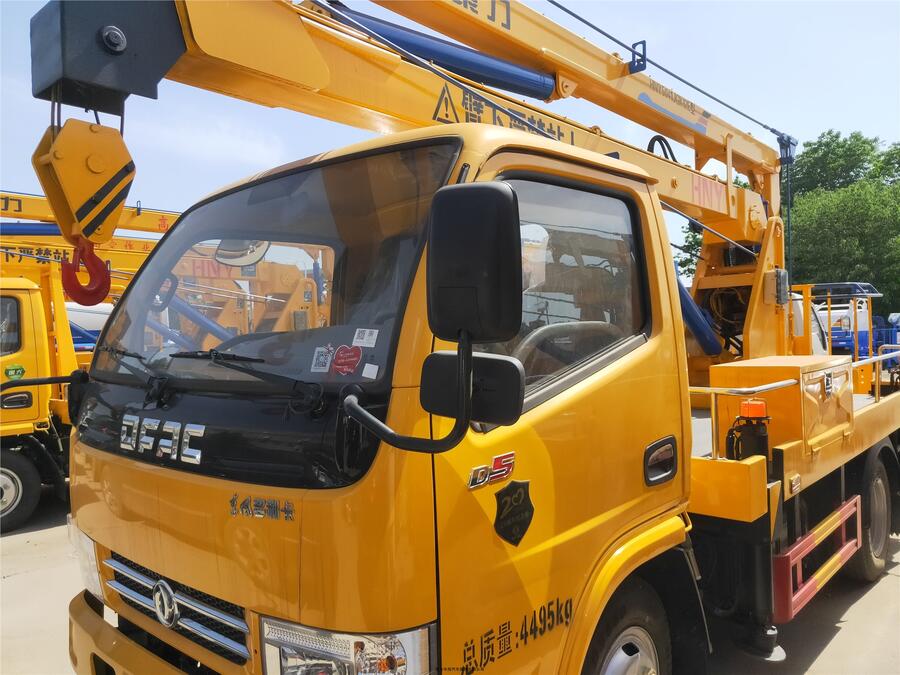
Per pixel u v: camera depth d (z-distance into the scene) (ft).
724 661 11.96
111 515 7.28
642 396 7.79
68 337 24.85
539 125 13.10
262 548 5.49
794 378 10.52
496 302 4.46
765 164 21.30
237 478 5.77
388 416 5.22
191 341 7.43
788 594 9.73
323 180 7.32
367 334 5.82
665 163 16.12
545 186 7.28
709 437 12.71
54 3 7.72
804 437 10.59
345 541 5.02
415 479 5.13
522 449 6.08
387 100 10.75
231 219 8.07
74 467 8.15
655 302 8.46
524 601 5.98
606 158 8.18
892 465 16.17
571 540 6.56
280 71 9.23
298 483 5.36
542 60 14.06
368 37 10.55
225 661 6.02
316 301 6.62
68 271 8.32
